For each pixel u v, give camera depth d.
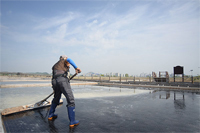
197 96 6.82
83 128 2.44
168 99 5.81
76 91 8.95
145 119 2.97
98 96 6.61
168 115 3.30
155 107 4.20
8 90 8.83
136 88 11.73
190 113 3.50
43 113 3.43
